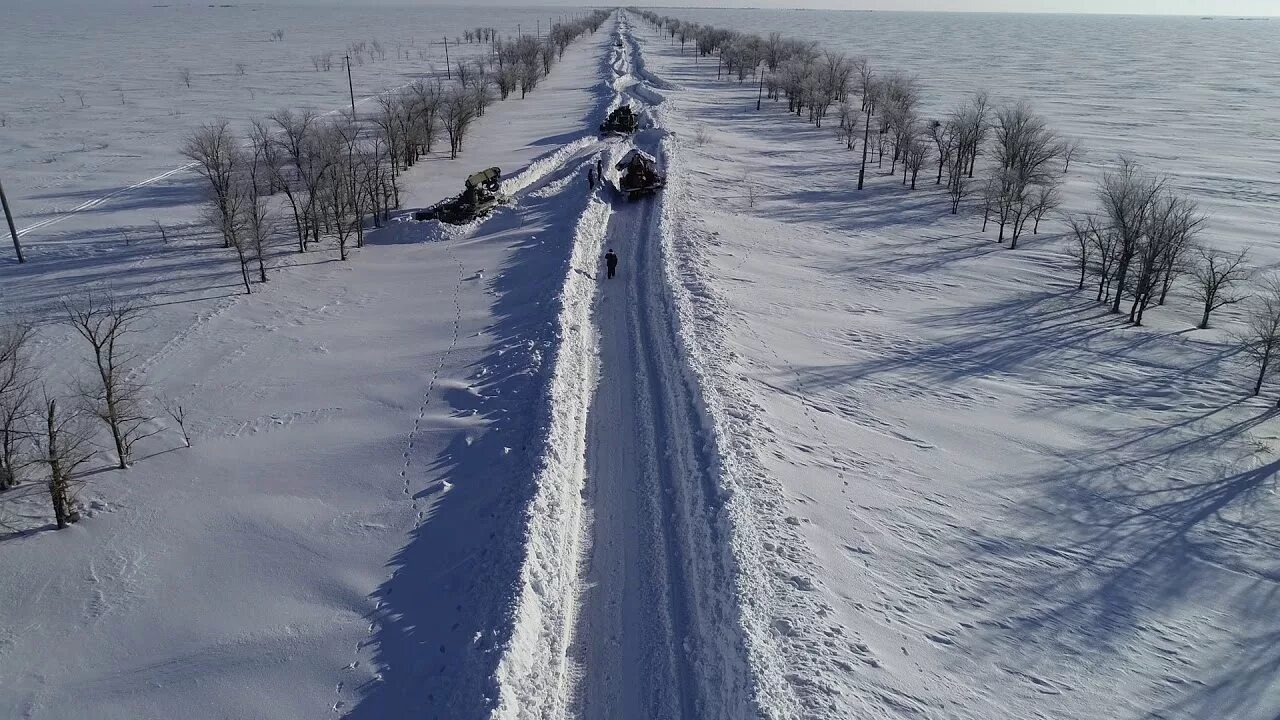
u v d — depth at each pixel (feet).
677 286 120.78
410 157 215.31
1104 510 77.46
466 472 73.15
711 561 60.59
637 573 59.88
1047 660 57.31
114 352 103.65
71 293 125.39
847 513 71.56
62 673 52.39
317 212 156.87
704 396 86.28
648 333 104.47
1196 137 277.44
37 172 204.74
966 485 80.59
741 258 144.97
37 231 156.35
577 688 49.70
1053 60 610.24
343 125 245.45
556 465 70.54
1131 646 59.72
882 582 63.05
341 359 101.30
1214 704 54.29
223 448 80.59
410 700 48.16
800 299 129.39
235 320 115.34
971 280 145.89
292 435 82.74
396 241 154.51
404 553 62.80
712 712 47.32
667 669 50.96
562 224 149.89
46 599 59.41
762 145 259.60
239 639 54.54
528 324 105.70
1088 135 282.97
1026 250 162.50
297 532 66.23
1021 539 72.13
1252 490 80.94
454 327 109.40
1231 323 125.90
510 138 258.16
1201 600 65.21
